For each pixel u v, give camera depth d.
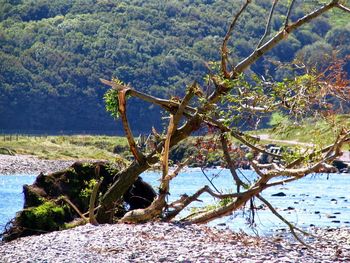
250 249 32.91
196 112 42.00
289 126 41.41
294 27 42.81
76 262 29.34
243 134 41.69
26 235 41.25
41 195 43.81
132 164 43.19
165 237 34.84
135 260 29.56
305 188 91.19
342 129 39.72
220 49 42.50
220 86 41.75
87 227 38.38
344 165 127.69
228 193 41.41
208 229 38.38
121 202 44.59
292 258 31.50
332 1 42.53
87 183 45.12
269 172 40.16
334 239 42.41
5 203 68.50
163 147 43.09
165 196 41.16
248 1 41.75
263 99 40.81
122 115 42.41
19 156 156.00
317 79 40.41
